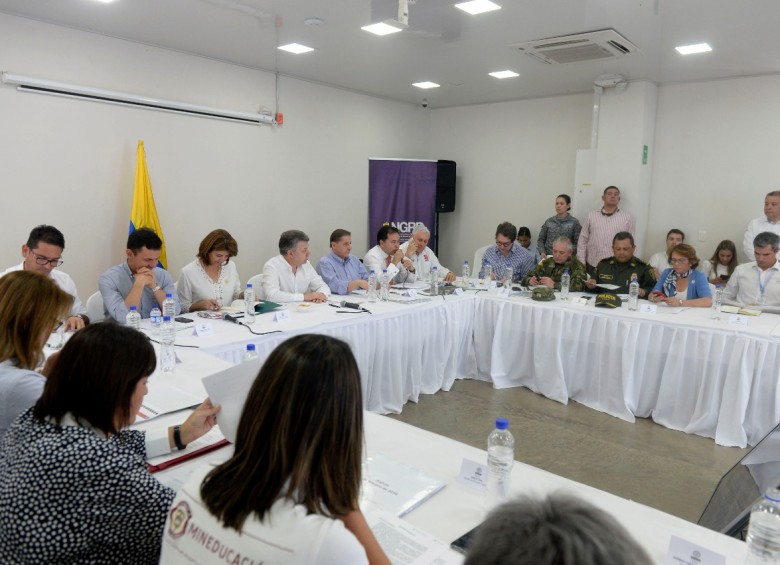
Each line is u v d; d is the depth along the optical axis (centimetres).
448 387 404
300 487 75
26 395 129
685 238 554
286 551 69
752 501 138
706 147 534
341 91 599
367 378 336
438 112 726
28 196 385
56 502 92
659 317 346
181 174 470
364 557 72
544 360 388
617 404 356
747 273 398
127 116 430
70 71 394
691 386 332
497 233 484
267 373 78
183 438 142
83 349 101
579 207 582
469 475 137
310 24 375
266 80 523
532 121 648
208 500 77
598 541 45
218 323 297
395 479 137
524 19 354
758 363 307
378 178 644
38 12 361
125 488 95
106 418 102
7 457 99
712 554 103
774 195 473
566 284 411
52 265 258
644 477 280
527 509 50
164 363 213
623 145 545
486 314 416
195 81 468
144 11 356
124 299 291
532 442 319
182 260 480
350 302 359
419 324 371
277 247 557
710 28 369
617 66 478
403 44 420
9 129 371
